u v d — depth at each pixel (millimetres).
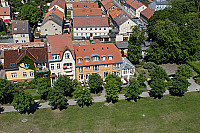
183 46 95562
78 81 79500
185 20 123188
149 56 99125
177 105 69000
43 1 179625
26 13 127938
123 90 77188
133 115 63250
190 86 81250
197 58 103750
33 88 75125
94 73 73000
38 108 65500
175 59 100688
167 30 94375
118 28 125750
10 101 67875
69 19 149250
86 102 69188
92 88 73188
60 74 76875
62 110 65000
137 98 72500
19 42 110438
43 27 119000
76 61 77188
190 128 58656
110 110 65438
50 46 74938
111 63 79562
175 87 72688
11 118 60469
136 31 91688
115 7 165250
